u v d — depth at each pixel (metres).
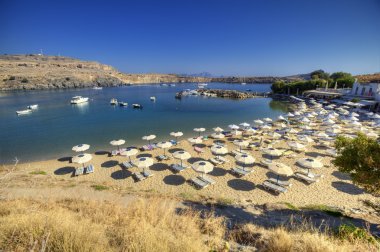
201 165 15.44
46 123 39.06
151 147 23.64
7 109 54.28
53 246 3.87
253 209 11.20
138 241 4.11
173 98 85.56
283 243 4.71
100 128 35.28
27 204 8.02
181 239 4.55
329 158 20.12
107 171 18.30
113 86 169.25
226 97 88.25
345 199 13.54
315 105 51.97
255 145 24.17
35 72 138.62
